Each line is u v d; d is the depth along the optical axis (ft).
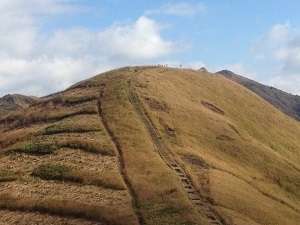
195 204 252.62
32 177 278.05
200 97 452.35
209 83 501.97
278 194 326.03
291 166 382.42
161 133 338.75
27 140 333.01
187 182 276.21
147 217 233.76
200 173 292.20
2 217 244.42
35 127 367.45
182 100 417.69
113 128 330.95
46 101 416.67
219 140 370.53
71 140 315.37
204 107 430.61
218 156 344.69
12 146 327.88
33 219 240.94
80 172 274.77
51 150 307.17
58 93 450.30
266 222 261.03
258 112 485.56
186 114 386.93
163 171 277.64
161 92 413.59
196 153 323.57
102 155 297.94
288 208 304.91
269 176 349.82
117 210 238.48
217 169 313.32
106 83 424.05
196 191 266.98
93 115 359.46
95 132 328.49
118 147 306.76
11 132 375.25
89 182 266.36
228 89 508.12
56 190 262.06
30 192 262.06
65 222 235.61
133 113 357.20
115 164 285.84
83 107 377.30
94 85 428.15
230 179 304.09
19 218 242.58
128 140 315.17
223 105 457.27
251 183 323.16
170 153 311.47
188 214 236.84
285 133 472.85
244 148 372.79
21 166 293.43
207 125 384.88
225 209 254.68
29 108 422.00
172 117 372.17
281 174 358.64
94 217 236.63
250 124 444.14
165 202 246.06
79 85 440.04
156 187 259.60
